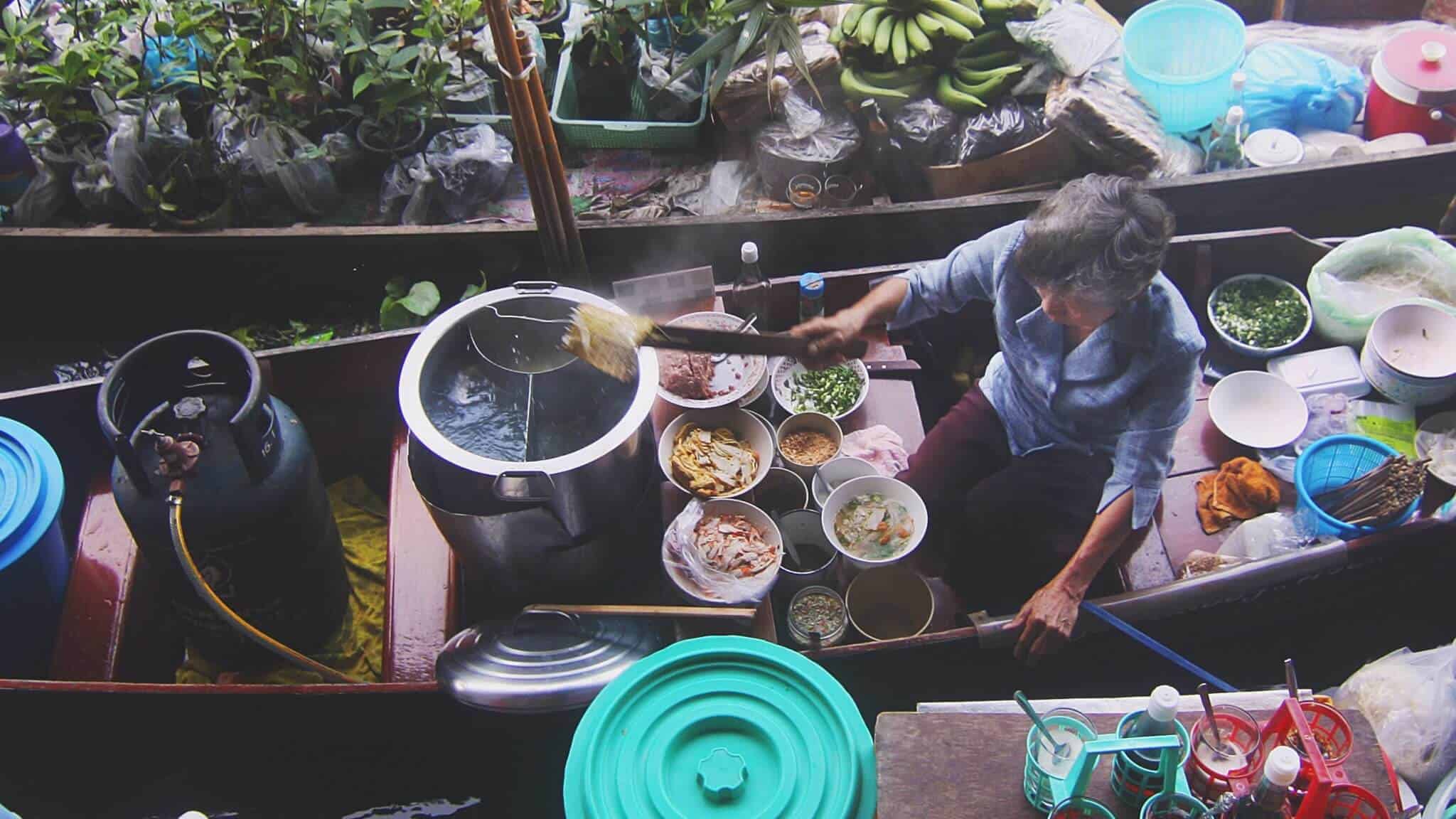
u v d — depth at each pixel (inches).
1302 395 140.4
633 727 84.8
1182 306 109.2
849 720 83.7
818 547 127.5
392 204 169.5
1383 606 132.1
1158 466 115.1
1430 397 136.4
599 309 108.7
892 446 131.4
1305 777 69.3
